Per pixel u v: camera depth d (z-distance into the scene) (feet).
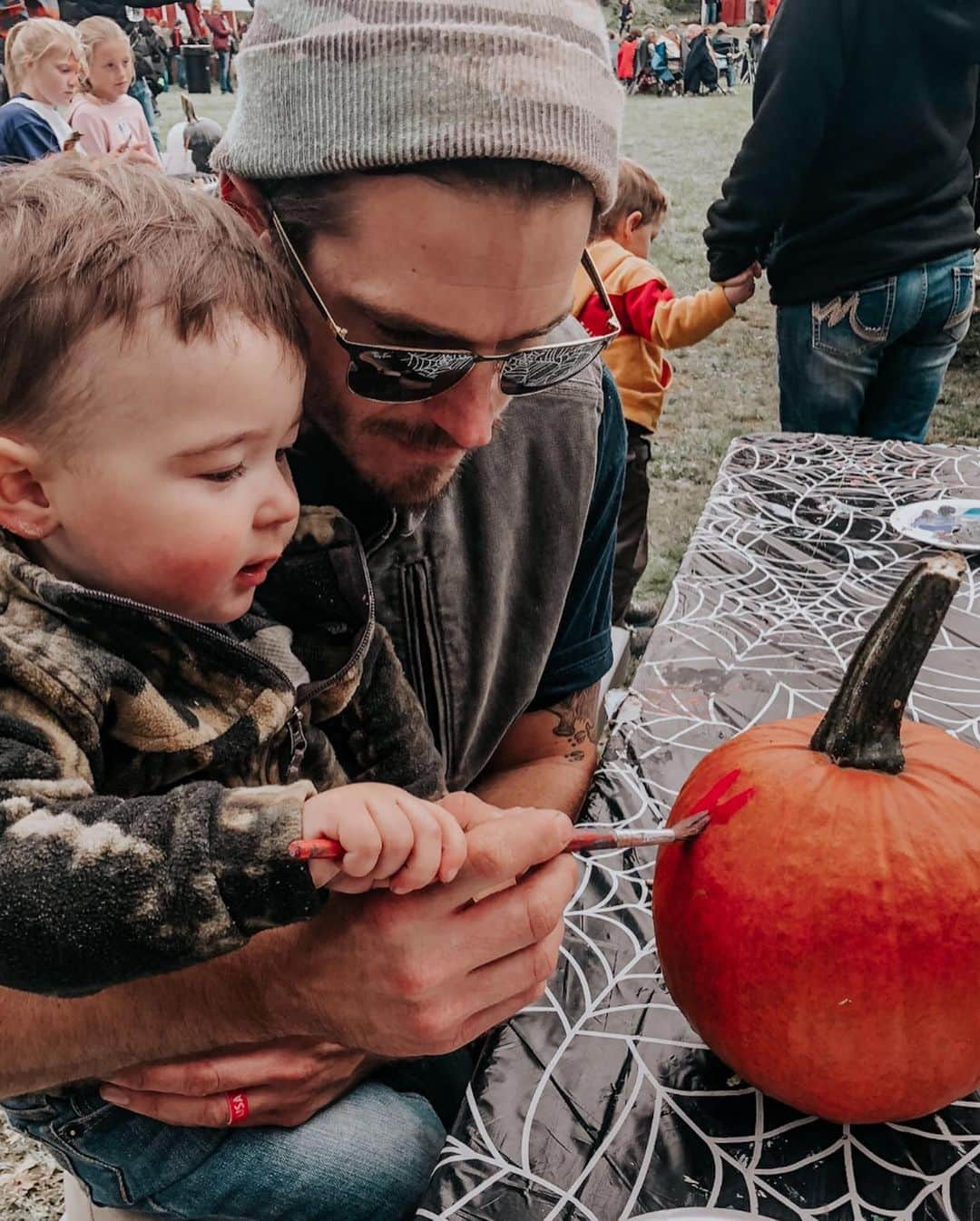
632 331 10.09
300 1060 3.15
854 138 10.03
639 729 4.48
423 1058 3.83
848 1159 2.71
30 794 2.34
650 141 37.88
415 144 2.63
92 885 2.21
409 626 4.15
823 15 9.48
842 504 7.02
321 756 3.38
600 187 2.91
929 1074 2.65
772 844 2.74
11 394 2.60
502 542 4.22
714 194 30.86
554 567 4.42
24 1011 2.93
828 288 10.80
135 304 2.54
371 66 2.64
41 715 2.55
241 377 2.66
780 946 2.63
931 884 2.62
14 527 2.77
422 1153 3.36
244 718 3.00
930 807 2.75
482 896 2.68
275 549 2.94
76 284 2.52
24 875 2.21
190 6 43.62
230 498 2.75
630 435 10.30
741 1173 2.66
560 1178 2.65
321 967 2.68
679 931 2.87
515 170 2.68
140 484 2.66
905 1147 2.75
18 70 15.53
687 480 15.83
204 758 2.93
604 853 3.79
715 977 2.75
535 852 2.65
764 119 9.87
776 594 5.75
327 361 3.17
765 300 25.41
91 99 15.97
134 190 2.86
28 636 2.63
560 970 3.29
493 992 2.73
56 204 2.73
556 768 4.77
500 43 2.60
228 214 2.94
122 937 2.22
